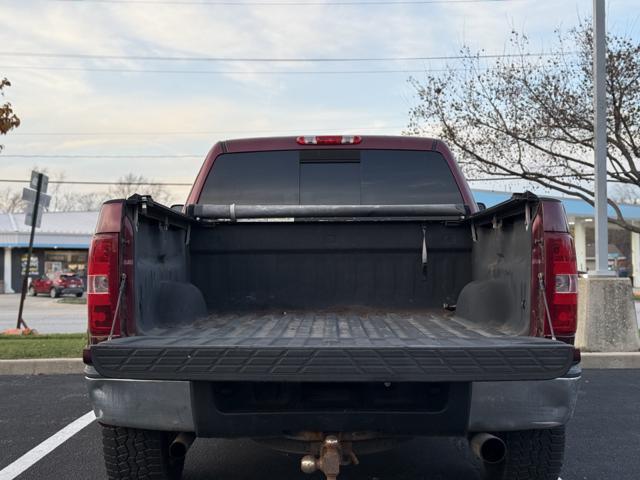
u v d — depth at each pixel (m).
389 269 4.93
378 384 3.24
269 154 5.25
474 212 4.82
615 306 9.48
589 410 6.74
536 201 3.47
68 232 51.31
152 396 3.19
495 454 3.43
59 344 10.34
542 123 13.37
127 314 3.54
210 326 4.23
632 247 47.12
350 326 4.21
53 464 5.08
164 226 4.14
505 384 3.15
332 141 5.21
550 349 2.93
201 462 5.13
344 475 4.83
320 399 3.25
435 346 2.94
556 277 3.39
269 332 3.88
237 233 4.95
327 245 4.93
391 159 5.25
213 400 3.17
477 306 4.27
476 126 13.91
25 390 7.78
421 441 5.73
